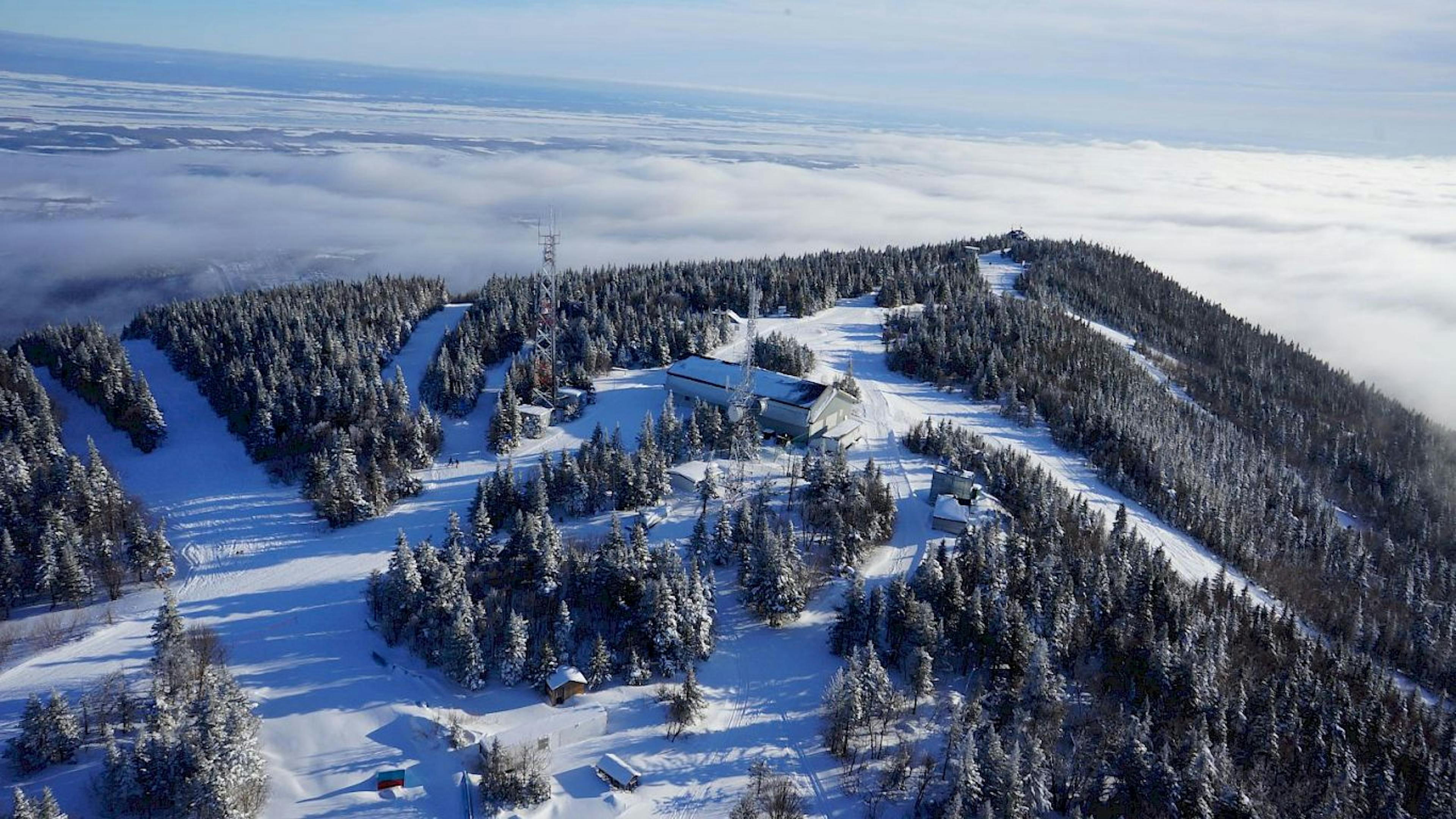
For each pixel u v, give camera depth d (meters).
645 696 71.19
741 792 62.75
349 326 149.38
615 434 110.00
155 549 88.69
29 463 104.12
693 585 76.38
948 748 63.59
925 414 135.38
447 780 62.97
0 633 79.56
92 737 65.88
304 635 79.12
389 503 103.25
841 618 77.25
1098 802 61.00
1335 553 119.00
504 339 152.12
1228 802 59.62
